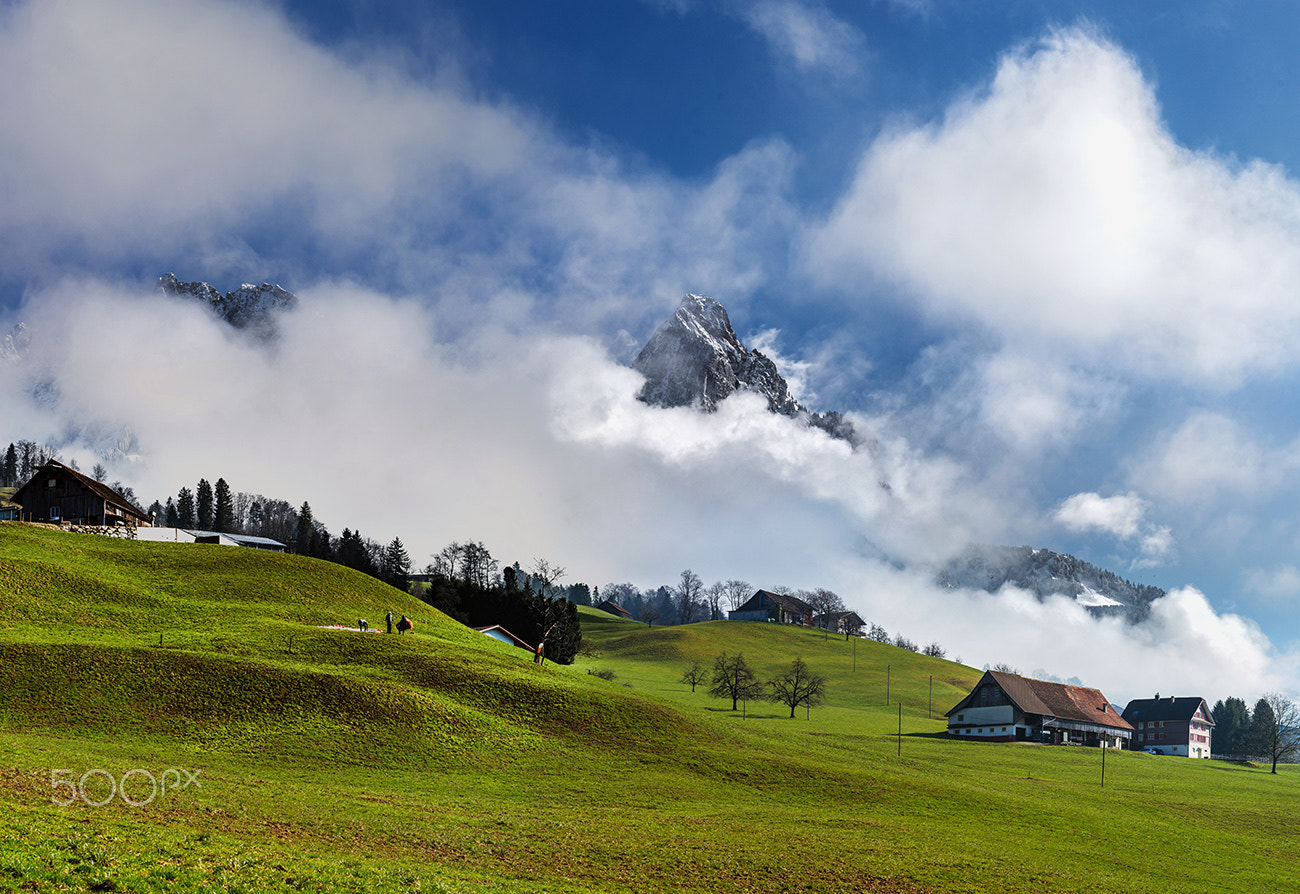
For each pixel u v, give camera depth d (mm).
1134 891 48844
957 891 43969
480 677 80750
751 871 42844
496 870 37250
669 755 71438
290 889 28797
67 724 59344
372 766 59125
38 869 25625
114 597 92500
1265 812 84000
